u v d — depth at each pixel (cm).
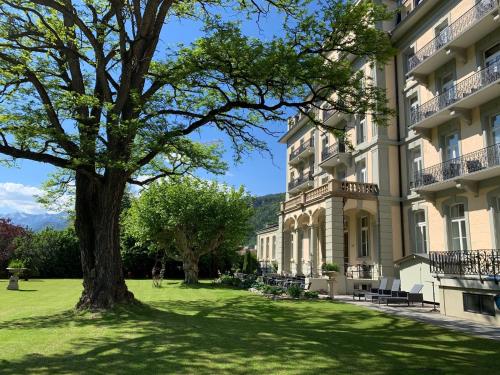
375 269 2280
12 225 4103
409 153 2256
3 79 1263
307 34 1185
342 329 1011
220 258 4291
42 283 2945
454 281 1276
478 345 819
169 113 1316
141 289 2366
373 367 623
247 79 1229
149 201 2770
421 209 2125
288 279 2392
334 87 1241
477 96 1639
